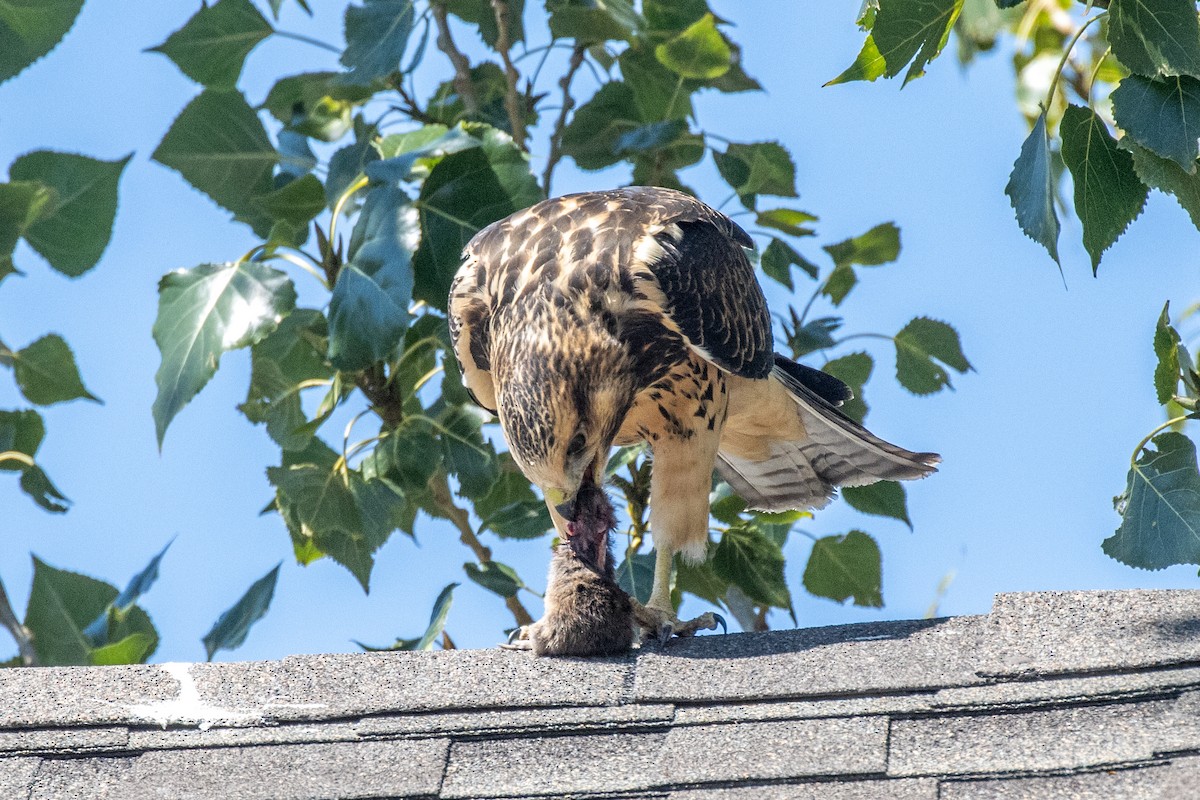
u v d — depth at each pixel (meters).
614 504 10.59
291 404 13.10
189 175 13.16
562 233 10.52
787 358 12.42
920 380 13.46
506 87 14.20
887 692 7.12
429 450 12.58
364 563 12.56
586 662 7.95
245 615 12.36
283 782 7.22
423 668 7.91
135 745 7.57
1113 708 6.75
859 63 8.38
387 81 13.84
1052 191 8.41
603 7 13.56
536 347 10.12
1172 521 9.48
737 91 13.93
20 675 8.10
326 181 12.41
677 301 10.24
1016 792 6.44
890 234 13.65
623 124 14.01
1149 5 8.42
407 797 7.06
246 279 11.65
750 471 12.69
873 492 13.27
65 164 12.75
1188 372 9.95
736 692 7.33
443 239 12.20
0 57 12.28
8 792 7.38
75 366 13.47
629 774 7.00
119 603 13.43
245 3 13.23
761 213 13.50
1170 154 8.42
